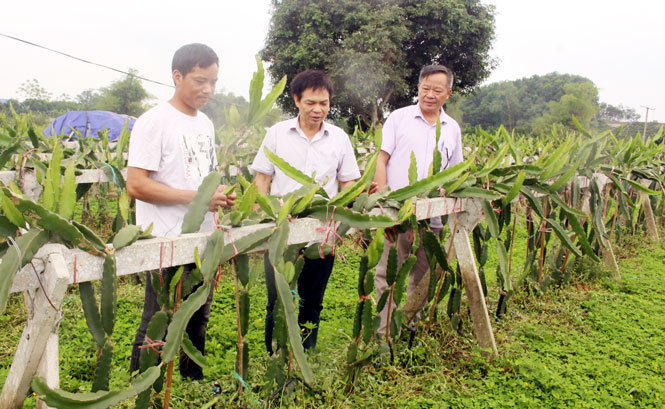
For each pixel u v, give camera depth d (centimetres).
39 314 133
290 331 179
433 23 1930
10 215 137
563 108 4781
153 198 219
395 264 249
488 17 2027
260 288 434
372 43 1791
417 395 261
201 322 254
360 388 258
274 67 1988
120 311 365
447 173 243
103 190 604
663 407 264
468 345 314
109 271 145
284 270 196
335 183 294
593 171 441
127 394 146
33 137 411
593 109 4747
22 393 138
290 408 219
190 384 239
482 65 2059
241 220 185
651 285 475
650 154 579
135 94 3300
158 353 172
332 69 1798
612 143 588
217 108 1465
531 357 313
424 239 271
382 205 242
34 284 136
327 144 283
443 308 353
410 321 310
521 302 405
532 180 310
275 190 287
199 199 183
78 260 142
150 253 159
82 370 276
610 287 464
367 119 2016
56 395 133
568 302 406
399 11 1845
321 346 273
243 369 208
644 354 328
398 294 258
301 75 270
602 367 302
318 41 1839
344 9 1828
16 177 345
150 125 219
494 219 285
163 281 174
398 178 332
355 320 242
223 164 206
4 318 331
